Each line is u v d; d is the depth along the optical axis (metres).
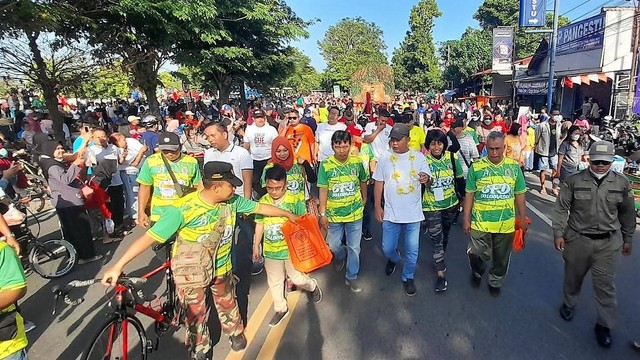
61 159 6.14
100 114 18.36
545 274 5.48
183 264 3.36
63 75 11.73
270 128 7.79
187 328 3.54
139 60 14.02
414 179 4.77
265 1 24.12
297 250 4.08
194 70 23.27
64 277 5.81
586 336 4.08
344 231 5.25
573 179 3.95
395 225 4.92
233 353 3.95
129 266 6.12
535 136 10.39
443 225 5.91
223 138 5.42
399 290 5.14
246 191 5.54
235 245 6.28
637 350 3.85
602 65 19.64
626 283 5.16
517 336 4.11
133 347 3.53
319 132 8.27
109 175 6.94
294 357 3.86
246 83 27.77
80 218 6.13
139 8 11.91
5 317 2.63
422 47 54.62
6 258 2.51
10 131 15.63
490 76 36.97
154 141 8.65
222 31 17.11
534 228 7.32
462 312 4.59
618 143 12.44
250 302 4.95
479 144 9.12
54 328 4.52
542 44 25.59
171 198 4.79
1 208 4.53
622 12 19.11
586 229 3.88
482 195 4.66
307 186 5.58
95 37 12.19
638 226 7.43
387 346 4.00
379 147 7.69
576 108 22.92
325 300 4.93
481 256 4.84
